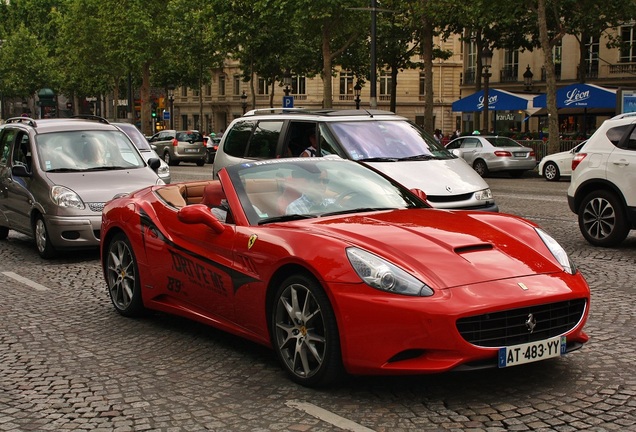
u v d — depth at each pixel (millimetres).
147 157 18328
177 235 6219
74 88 76688
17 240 12727
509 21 32969
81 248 10508
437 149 11164
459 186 10102
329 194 5938
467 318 4418
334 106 77625
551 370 5184
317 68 56750
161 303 6578
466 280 4570
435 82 75250
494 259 4836
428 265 4652
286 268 5035
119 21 54938
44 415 4672
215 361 5648
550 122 30375
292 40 52312
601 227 10773
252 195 5816
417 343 4402
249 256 5316
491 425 4266
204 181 7406
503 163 28969
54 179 10680
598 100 33625
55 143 11273
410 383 4957
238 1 48188
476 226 5348
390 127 11211
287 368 5082
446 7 34094
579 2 37281
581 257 9938
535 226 5535
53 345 6254
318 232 5078
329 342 4707
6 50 79062
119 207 7141
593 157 10859
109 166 11242
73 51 65812
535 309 4617
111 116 92938
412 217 5520
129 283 7066
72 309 7559
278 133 11281
